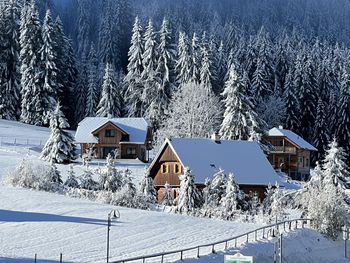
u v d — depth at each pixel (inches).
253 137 2923.2
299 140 3688.5
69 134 2829.7
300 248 1668.3
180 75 3774.6
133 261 1256.8
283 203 2102.6
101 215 1726.1
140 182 2229.3
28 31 3676.2
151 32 3779.5
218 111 3486.7
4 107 3708.2
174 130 3368.6
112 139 3225.9
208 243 1505.9
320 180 2153.1
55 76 3718.0
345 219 1913.1
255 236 1610.5
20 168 2209.6
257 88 4111.7
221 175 2098.9
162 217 1780.3
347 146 4045.3
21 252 1284.4
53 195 2001.7
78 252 1320.1
